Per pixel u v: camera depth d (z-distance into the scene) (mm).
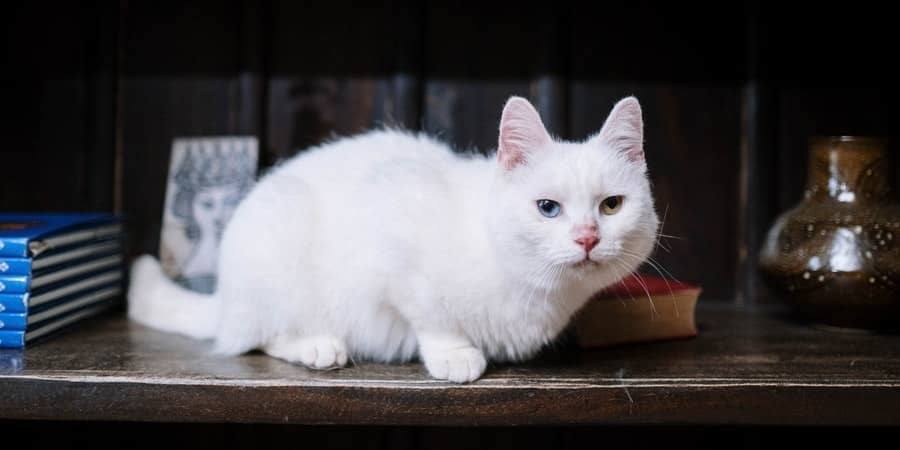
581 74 1035
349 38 1033
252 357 875
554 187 791
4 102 1029
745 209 1043
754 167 1034
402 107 1025
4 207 1036
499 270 810
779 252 940
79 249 925
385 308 853
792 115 1036
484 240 814
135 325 957
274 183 886
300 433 1030
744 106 1039
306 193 871
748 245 1041
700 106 1039
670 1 1031
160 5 1030
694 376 821
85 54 1029
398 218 822
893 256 899
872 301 907
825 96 1033
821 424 809
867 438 1029
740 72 1037
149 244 1040
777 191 1039
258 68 1026
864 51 1028
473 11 1030
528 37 1032
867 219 913
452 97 1035
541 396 801
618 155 817
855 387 805
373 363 868
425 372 836
